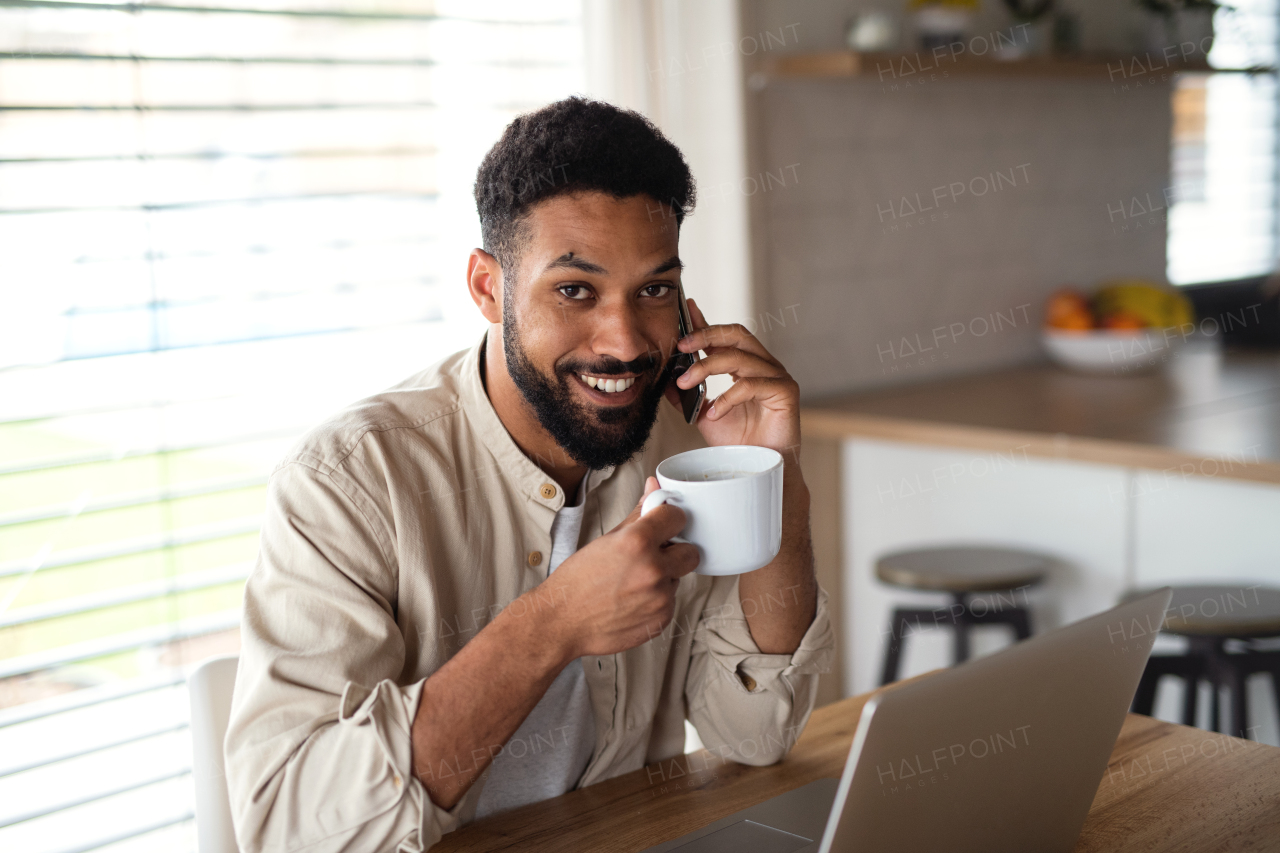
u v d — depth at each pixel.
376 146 2.00
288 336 1.94
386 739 0.86
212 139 1.83
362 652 0.93
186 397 1.85
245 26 1.84
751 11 2.34
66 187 1.70
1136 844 0.92
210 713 1.03
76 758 1.78
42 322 1.69
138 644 1.83
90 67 1.71
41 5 1.65
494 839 0.94
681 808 0.99
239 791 0.88
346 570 0.96
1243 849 0.90
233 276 1.88
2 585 1.69
